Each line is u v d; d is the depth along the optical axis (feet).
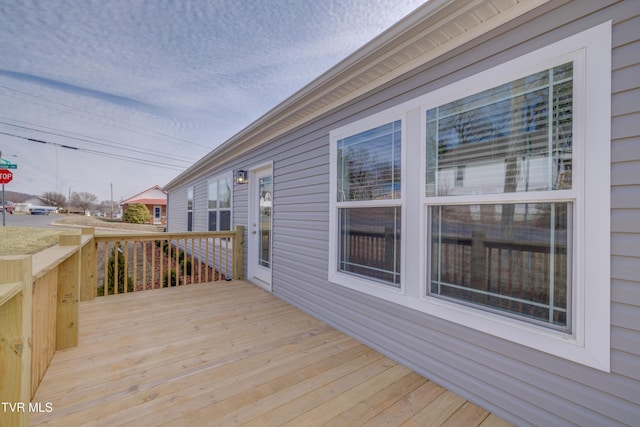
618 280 4.41
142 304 12.07
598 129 4.57
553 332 5.08
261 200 16.14
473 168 6.25
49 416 5.32
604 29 4.52
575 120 4.81
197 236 15.75
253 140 15.48
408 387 6.65
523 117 5.48
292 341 8.89
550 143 5.14
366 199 8.98
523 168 5.48
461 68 6.43
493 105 5.92
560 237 5.10
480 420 5.64
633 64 4.29
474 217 6.34
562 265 5.07
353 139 9.51
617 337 4.42
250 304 12.43
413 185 7.42
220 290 14.55
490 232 6.07
